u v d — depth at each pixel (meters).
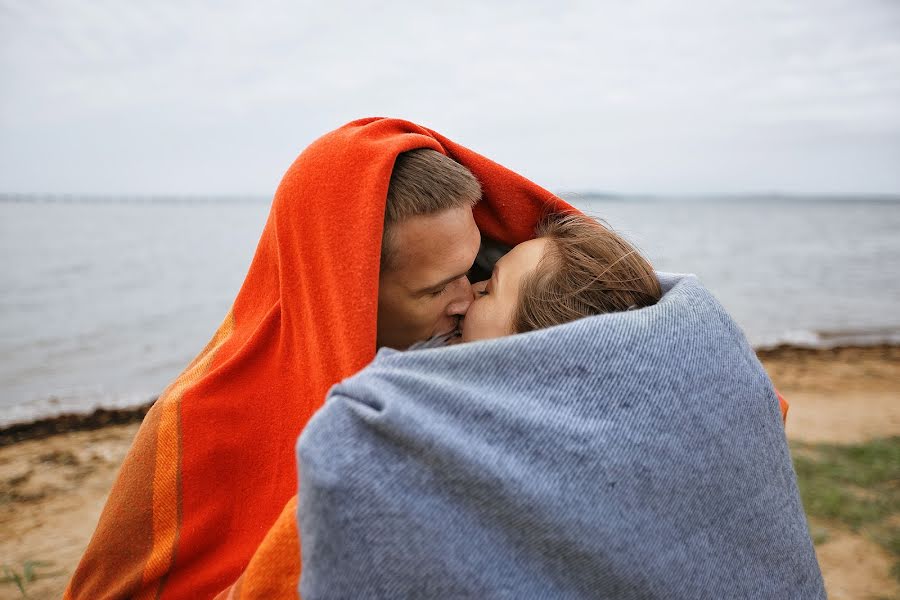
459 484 0.78
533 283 1.21
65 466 5.37
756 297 17.98
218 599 1.07
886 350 11.12
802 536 1.05
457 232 1.20
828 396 7.99
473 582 0.78
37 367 9.32
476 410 0.82
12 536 4.20
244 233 47.78
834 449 5.54
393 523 0.77
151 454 1.24
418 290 1.22
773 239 44.09
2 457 5.58
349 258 1.12
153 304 15.35
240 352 1.29
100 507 4.61
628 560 0.82
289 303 1.25
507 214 1.47
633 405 0.86
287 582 0.92
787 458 1.07
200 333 11.98
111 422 6.61
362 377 0.87
